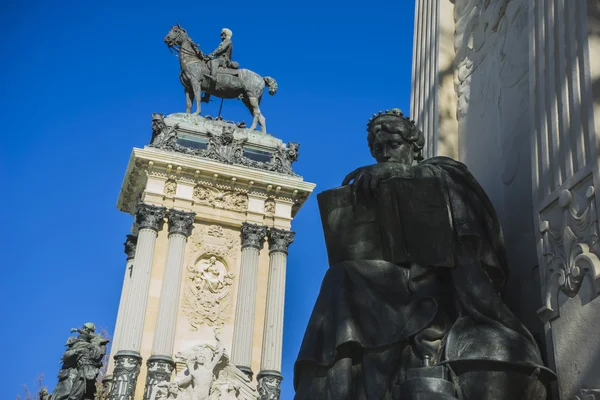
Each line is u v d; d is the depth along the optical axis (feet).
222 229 110.93
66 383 100.53
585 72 13.71
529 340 12.93
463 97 20.66
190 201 109.60
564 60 14.49
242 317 104.32
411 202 14.23
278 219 113.09
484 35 19.97
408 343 13.60
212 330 103.81
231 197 112.68
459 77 21.18
